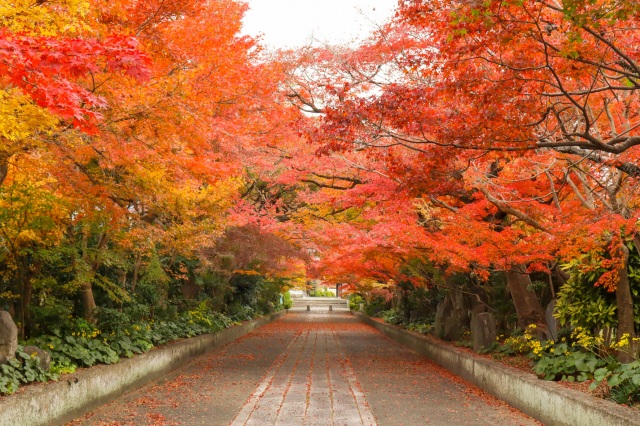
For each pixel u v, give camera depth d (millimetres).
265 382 11531
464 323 16562
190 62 9070
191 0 8914
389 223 11867
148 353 11578
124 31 7820
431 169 7812
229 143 12336
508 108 6863
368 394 10203
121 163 8492
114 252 11812
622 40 6973
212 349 18141
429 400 9719
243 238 17484
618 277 8617
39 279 10695
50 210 9266
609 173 8930
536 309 12422
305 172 14688
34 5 5984
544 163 9273
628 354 8430
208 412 8492
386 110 7340
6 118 5785
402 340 21141
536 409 8219
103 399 8969
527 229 11664
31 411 6746
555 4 7191
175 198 11383
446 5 6930
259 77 11773
